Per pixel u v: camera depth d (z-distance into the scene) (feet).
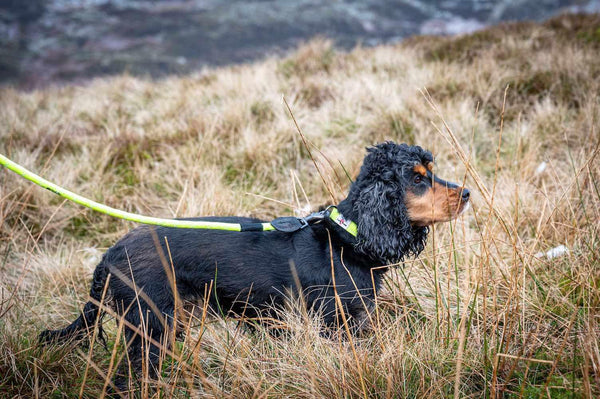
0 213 13.14
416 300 10.14
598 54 21.16
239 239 9.19
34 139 18.89
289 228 8.99
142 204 15.53
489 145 17.04
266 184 16.44
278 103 19.92
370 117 18.70
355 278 9.09
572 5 65.10
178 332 9.18
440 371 8.00
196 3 82.23
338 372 8.00
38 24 75.00
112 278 8.90
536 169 14.93
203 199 13.96
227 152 17.56
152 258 8.89
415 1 78.69
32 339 9.59
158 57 59.31
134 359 8.79
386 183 9.07
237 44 62.34
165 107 22.30
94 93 27.35
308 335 8.45
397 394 7.69
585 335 7.67
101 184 16.11
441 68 22.27
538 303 9.20
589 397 6.37
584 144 14.62
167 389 7.86
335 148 16.97
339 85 21.84
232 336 9.20
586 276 9.21
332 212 9.34
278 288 9.11
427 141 16.71
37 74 55.21
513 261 9.10
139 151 18.15
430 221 9.31
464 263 10.90
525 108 18.67
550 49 22.90
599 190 12.06
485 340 7.72
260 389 8.11
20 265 12.71
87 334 9.34
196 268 9.00
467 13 72.54
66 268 12.48
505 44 24.48
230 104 20.38
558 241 10.94
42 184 6.81
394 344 8.39
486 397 7.70
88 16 78.64
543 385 7.43
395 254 9.19
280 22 69.36
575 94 18.67
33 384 8.73
